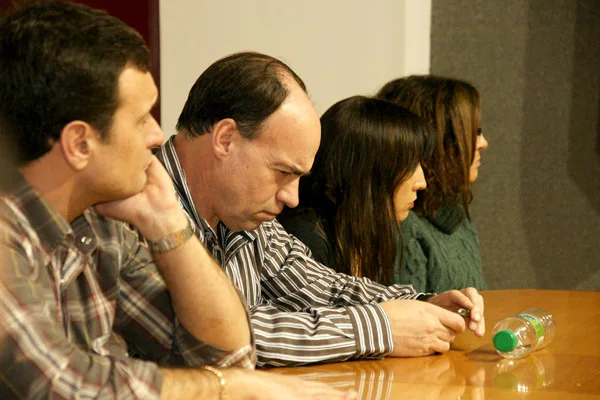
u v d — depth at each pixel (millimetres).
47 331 1223
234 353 1575
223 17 4004
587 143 4324
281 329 1833
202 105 1960
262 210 1982
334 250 2547
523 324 1950
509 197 4363
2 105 1251
